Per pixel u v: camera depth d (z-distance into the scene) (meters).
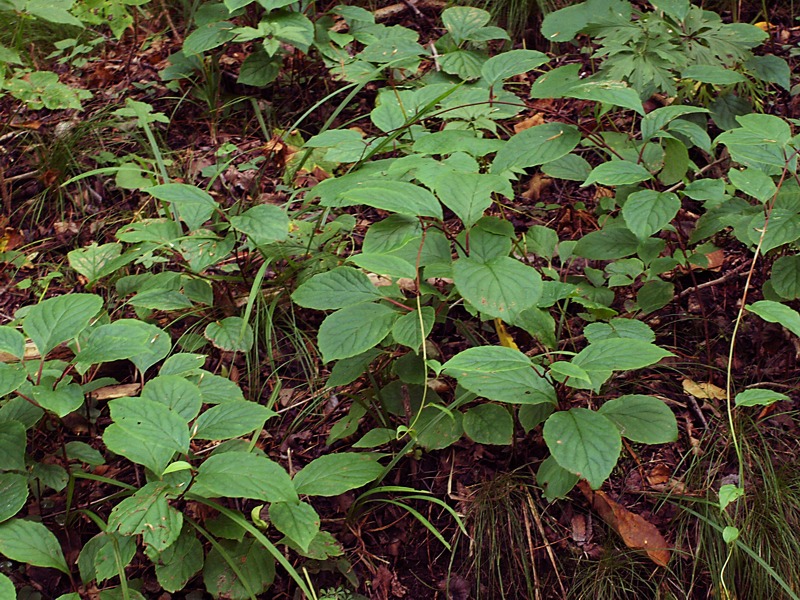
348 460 0.87
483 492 0.93
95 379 1.07
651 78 1.11
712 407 0.98
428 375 1.02
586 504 0.93
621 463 0.95
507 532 0.91
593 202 1.24
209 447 0.97
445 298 0.95
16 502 0.81
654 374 1.02
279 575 0.89
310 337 1.11
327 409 1.03
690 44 1.17
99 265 1.08
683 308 1.08
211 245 1.04
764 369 1.01
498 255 0.89
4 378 0.79
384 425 0.97
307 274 1.11
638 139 1.26
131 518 0.75
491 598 0.89
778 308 0.79
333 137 1.08
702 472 0.93
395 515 0.94
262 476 0.77
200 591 0.88
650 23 1.17
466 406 0.98
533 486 0.93
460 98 1.16
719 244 1.14
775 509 0.89
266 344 1.08
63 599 0.79
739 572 0.87
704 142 0.93
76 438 1.00
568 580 0.89
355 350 0.89
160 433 0.79
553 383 0.85
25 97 1.25
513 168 0.96
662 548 0.88
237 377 1.07
